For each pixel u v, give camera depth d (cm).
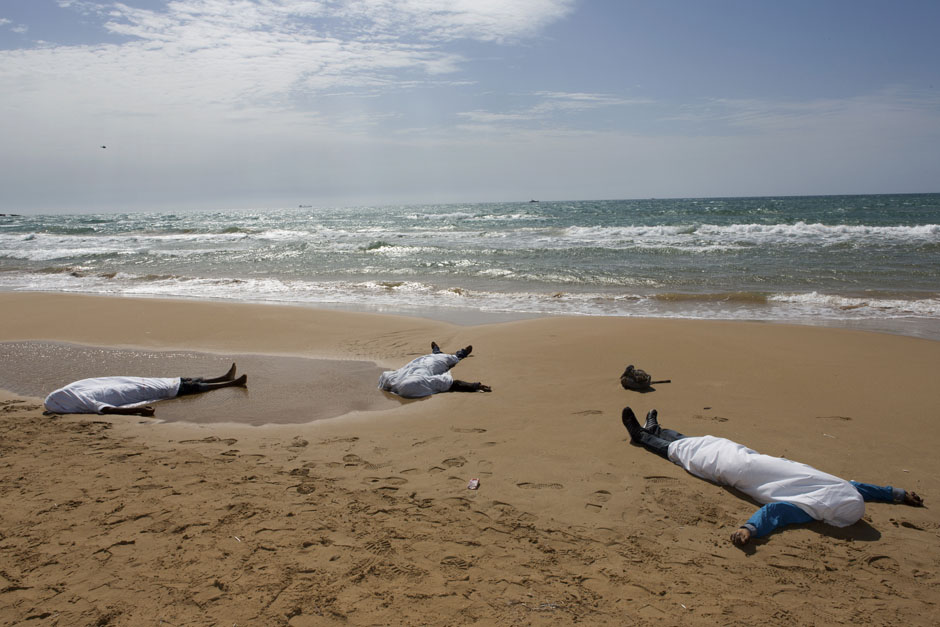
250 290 1591
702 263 1847
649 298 1369
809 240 2286
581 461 482
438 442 529
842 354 805
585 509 399
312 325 1073
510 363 808
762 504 410
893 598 302
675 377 713
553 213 5941
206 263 2214
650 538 362
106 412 625
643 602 292
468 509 395
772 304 1277
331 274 1870
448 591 296
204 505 392
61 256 2539
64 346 965
